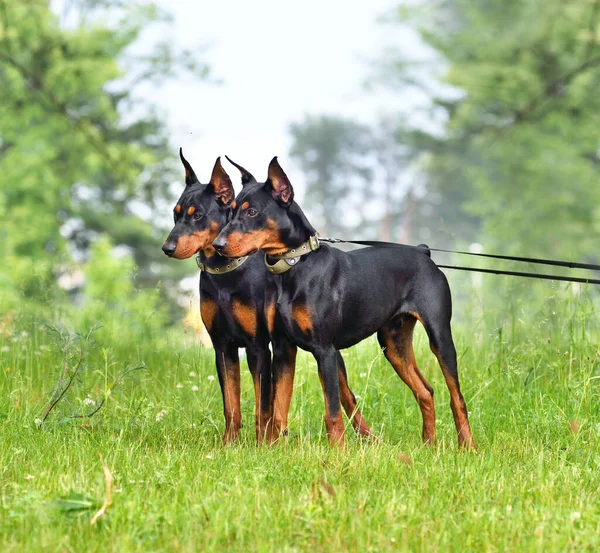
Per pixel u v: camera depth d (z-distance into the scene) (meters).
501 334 10.59
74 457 7.34
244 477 6.80
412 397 10.30
